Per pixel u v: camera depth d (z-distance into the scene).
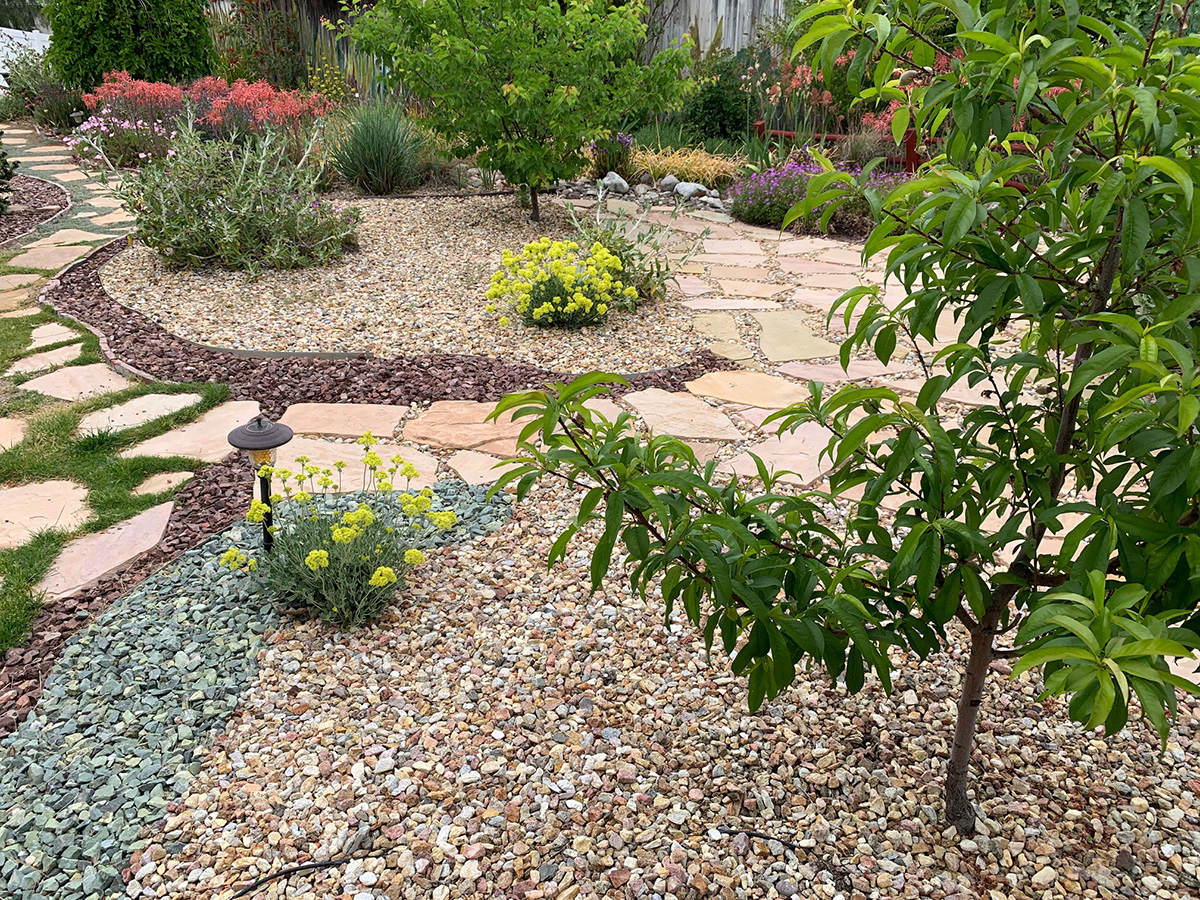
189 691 2.62
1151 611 1.54
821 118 10.98
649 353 5.39
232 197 6.66
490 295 5.26
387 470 3.91
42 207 8.46
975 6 1.41
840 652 1.82
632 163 10.20
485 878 2.04
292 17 14.77
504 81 7.68
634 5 7.86
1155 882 2.01
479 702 2.61
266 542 3.21
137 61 11.50
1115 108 1.37
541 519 3.61
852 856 2.09
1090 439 1.72
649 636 2.90
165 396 4.63
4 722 2.48
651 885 2.01
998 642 2.78
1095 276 1.64
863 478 1.88
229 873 2.04
